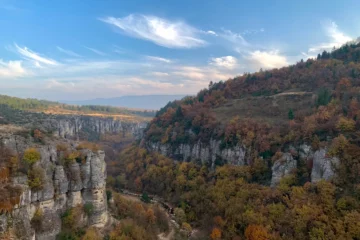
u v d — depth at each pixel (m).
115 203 80.25
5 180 47.88
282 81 176.38
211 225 89.62
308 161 89.81
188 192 114.50
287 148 98.81
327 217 68.06
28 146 55.69
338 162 78.94
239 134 118.31
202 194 107.38
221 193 99.44
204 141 136.25
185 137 151.25
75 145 67.38
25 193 49.09
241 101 164.00
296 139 97.31
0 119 82.19
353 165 75.25
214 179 114.06
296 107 133.62
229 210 87.56
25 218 48.44
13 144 53.91
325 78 157.25
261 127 116.56
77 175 61.00
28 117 120.00
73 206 60.16
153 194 132.12
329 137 88.25
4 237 44.25
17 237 45.81
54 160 58.81
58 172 57.38
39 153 54.81
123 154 186.38
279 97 152.12
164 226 86.75
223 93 182.25
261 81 184.25
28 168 52.34
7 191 46.72
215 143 128.38
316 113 106.81
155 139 168.88
